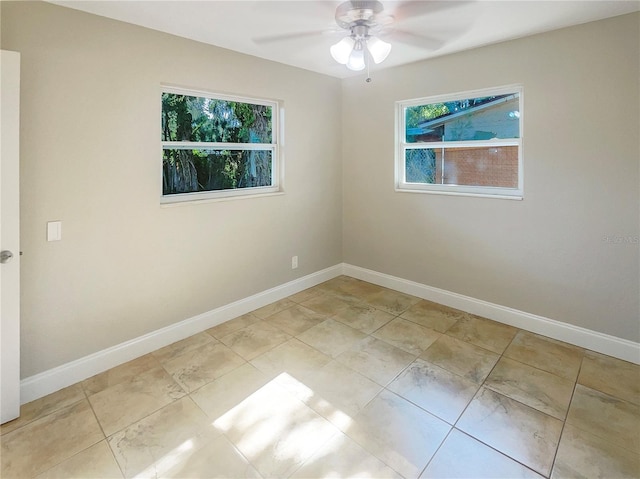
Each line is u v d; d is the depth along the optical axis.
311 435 1.92
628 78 2.43
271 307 3.59
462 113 3.37
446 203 3.49
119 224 2.54
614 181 2.55
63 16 2.18
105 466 1.73
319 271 4.22
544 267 2.93
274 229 3.65
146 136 2.61
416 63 3.48
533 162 2.89
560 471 1.68
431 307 3.56
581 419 2.02
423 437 1.90
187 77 2.79
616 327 2.63
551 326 2.94
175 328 2.92
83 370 2.44
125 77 2.46
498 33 2.71
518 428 1.96
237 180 3.38
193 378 2.43
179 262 2.91
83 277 2.40
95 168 2.39
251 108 3.42
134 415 2.08
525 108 2.87
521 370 2.49
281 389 2.31
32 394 2.23
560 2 2.22
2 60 1.87
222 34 2.68
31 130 2.11
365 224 4.21
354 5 2.13
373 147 3.98
